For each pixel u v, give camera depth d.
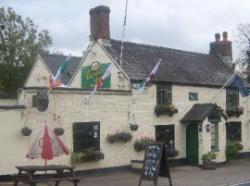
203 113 24.06
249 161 27.12
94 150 20.20
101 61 23.80
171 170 22.55
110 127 21.09
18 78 42.50
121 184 17.78
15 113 17.69
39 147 14.77
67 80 29.53
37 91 18.23
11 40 42.19
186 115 24.58
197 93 25.56
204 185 17.73
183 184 17.97
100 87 21.75
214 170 22.80
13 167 17.52
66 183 17.62
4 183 17.00
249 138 29.17
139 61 24.14
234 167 24.19
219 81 27.20
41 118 18.42
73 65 33.22
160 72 24.16
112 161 21.02
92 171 20.19
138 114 22.33
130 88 22.09
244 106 28.89
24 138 17.86
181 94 24.62
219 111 25.14
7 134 17.45
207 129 24.28
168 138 23.80
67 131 19.36
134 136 22.06
